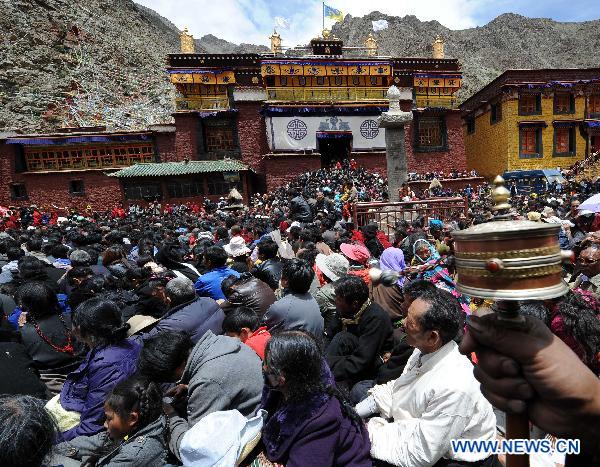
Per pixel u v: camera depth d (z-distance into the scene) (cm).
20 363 348
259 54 3441
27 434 169
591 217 776
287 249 902
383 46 10319
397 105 1551
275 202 2536
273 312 427
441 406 243
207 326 434
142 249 878
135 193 3067
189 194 3114
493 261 100
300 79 3353
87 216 2973
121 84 5341
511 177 3372
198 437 258
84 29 5716
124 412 274
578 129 3459
